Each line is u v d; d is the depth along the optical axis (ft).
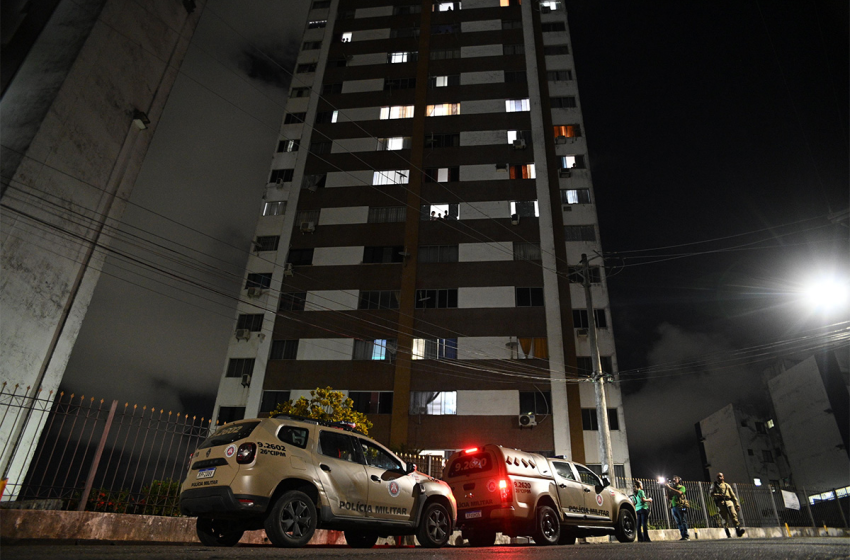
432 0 140.26
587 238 107.86
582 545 26.76
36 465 25.27
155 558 13.69
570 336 99.19
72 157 48.29
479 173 115.75
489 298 103.55
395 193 115.55
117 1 53.98
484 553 19.10
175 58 63.31
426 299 104.58
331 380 99.25
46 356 45.65
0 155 43.50
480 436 92.89
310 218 114.93
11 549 15.35
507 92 124.47
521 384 96.22
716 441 163.22
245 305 106.93
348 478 24.48
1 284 41.32
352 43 136.15
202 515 21.80
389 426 94.58
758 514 62.23
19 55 49.60
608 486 40.19
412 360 99.66
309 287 107.65
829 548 19.01
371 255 109.81
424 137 120.98
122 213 55.57
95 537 25.34
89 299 51.34
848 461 125.18
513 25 134.00
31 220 44.11
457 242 109.40
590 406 94.43
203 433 30.71
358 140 122.52
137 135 57.21
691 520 56.85
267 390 99.35
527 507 32.63
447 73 128.88
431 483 28.99
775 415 151.94
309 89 130.82
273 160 123.03
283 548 20.49
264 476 21.29
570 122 120.26
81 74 49.11
